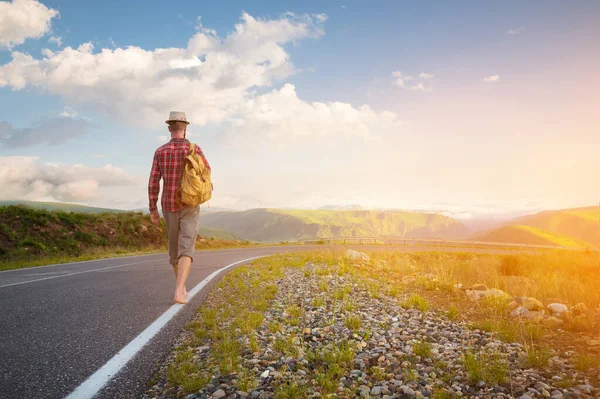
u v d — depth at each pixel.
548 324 4.91
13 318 4.25
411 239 41.56
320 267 11.96
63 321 4.17
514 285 10.16
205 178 4.82
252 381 2.87
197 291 6.54
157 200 4.91
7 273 9.73
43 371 2.72
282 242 39.66
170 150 4.76
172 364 3.13
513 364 3.34
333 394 2.70
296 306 5.88
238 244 32.38
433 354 3.63
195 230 4.96
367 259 15.86
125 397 2.47
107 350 3.27
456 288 8.04
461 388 2.85
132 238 22.45
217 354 3.33
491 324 4.65
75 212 21.12
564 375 3.02
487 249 34.25
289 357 3.43
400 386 2.88
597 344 3.89
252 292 7.03
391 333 4.43
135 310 4.82
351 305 5.86
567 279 10.91
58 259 14.45
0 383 2.46
